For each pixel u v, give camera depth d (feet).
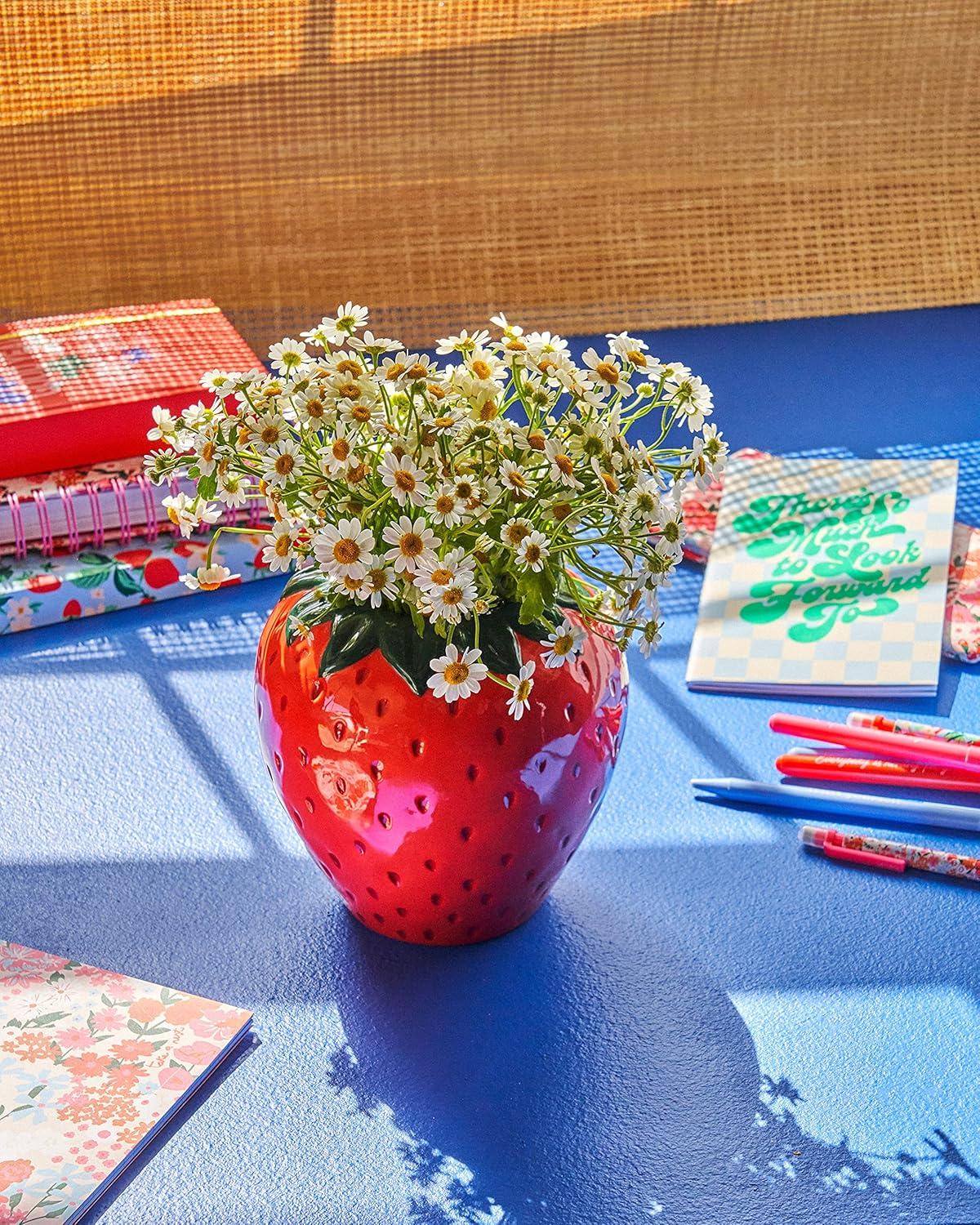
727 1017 2.23
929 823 2.67
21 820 2.68
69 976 2.27
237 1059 2.14
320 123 5.05
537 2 5.05
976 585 3.38
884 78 5.38
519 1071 2.12
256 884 2.53
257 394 2.01
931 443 4.20
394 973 2.32
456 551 1.85
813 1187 1.93
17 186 4.91
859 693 3.06
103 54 4.84
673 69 5.23
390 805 2.10
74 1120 1.99
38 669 3.15
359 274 5.15
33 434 3.43
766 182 5.36
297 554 2.07
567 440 1.93
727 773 2.83
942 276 5.41
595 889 2.52
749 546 3.56
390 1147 1.99
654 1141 2.01
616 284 5.25
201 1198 1.90
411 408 1.95
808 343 5.01
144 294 5.07
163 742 2.91
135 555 3.42
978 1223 1.89
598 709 2.17
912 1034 2.20
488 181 5.20
